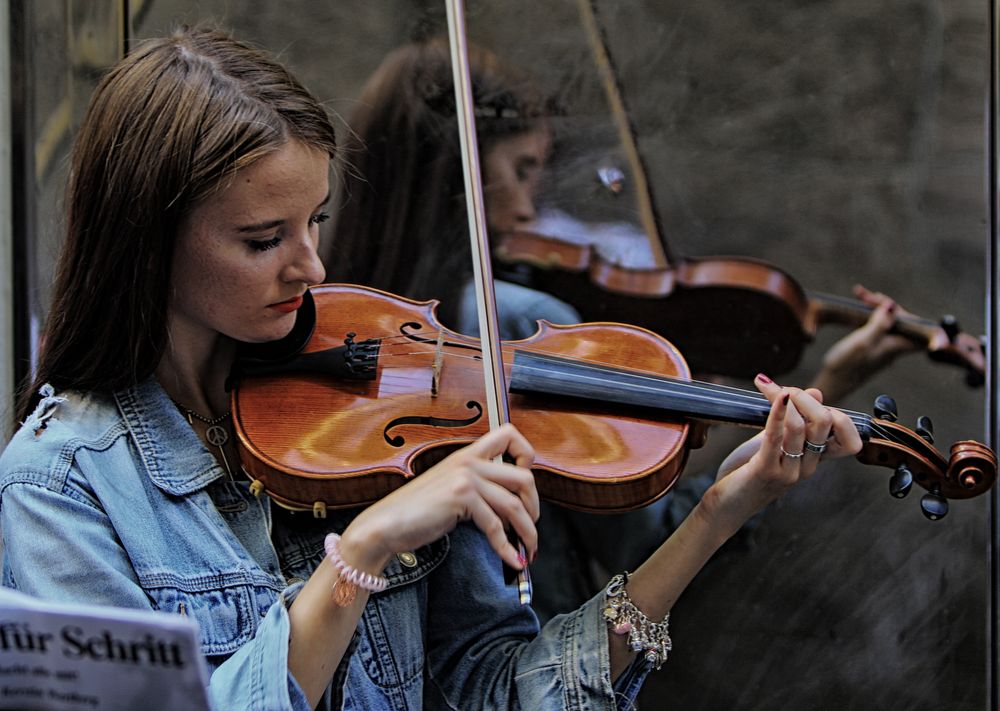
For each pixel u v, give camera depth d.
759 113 2.70
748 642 2.72
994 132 2.67
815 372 2.71
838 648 2.71
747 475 1.69
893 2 2.67
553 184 2.71
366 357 1.84
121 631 1.15
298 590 1.53
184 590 1.59
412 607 1.78
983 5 2.66
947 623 2.70
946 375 2.69
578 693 1.72
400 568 1.76
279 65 1.67
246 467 1.69
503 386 1.79
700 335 2.72
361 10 2.69
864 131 2.69
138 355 1.65
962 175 2.69
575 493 1.74
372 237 2.72
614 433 1.81
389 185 2.71
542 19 2.69
